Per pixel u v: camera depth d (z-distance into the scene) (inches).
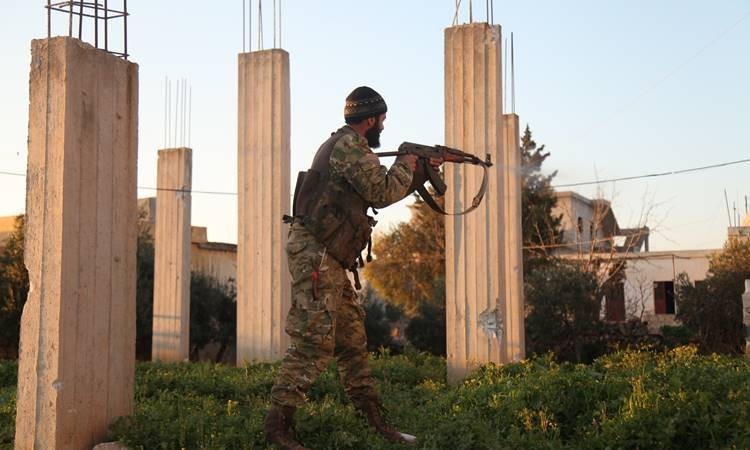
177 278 793.6
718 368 270.1
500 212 459.5
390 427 225.6
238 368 477.4
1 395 347.6
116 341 239.3
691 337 882.1
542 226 1302.9
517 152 666.8
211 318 1195.9
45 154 225.6
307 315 196.1
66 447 220.2
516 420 252.4
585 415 250.1
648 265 1342.3
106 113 237.8
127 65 245.8
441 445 224.1
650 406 229.1
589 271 1036.5
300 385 199.6
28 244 226.4
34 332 223.0
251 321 596.7
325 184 196.2
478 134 465.1
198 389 341.7
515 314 646.5
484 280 458.0
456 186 467.5
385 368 459.8
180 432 221.5
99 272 233.8
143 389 334.6
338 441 216.5
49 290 221.9
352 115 203.2
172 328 789.9
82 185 228.7
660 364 311.6
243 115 616.1
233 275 1413.6
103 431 232.7
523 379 307.0
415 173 205.2
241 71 619.2
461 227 465.7
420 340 1085.8
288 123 611.2
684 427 217.2
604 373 324.8
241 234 608.7
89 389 228.8
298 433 220.5
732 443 206.7
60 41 225.9
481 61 467.8
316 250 195.5
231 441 217.5
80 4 237.9
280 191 598.9
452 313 462.9
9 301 1067.9
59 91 224.7
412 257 1418.6
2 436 250.4
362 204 199.3
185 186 805.2
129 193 245.8
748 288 631.8
